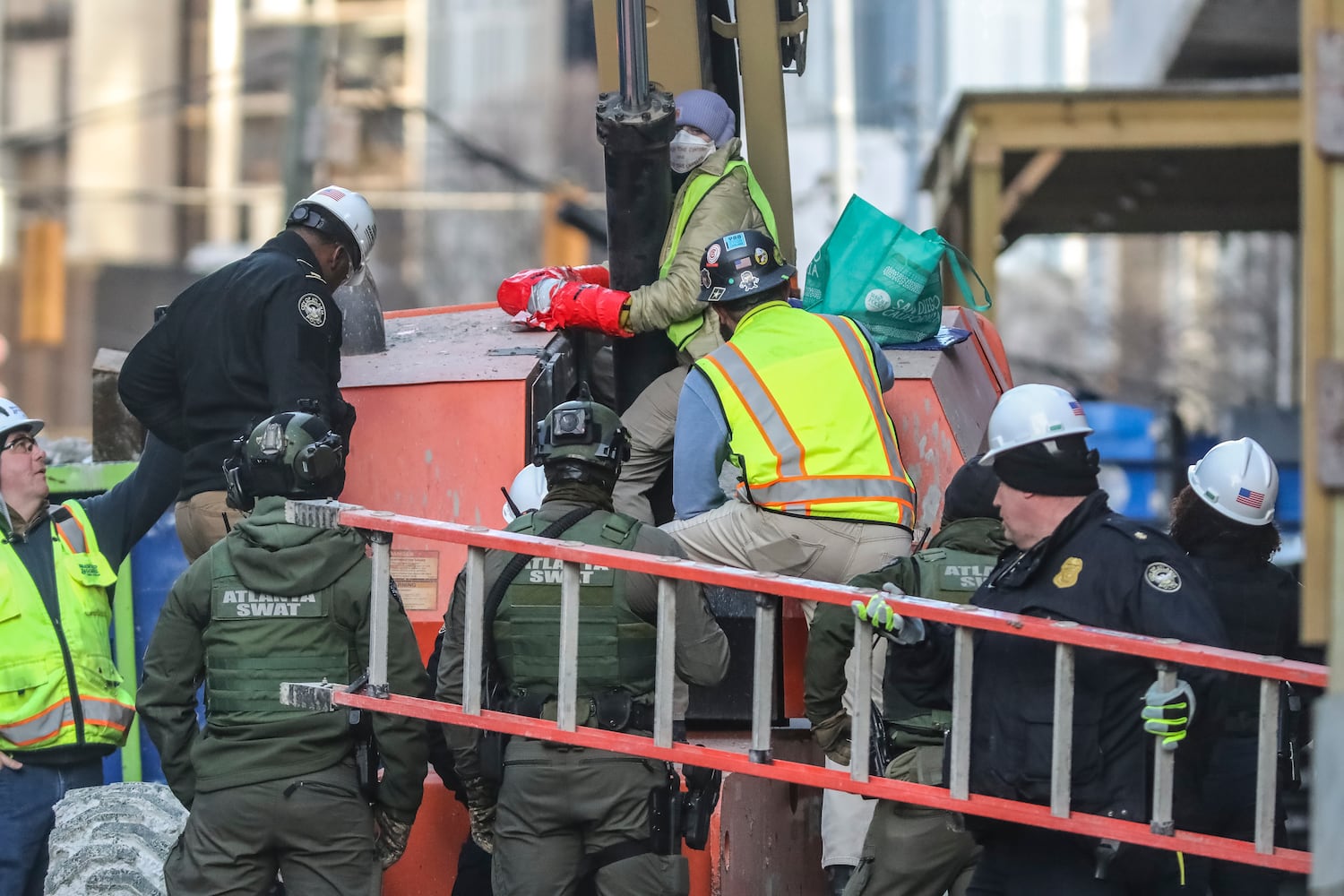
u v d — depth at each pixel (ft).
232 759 59.21
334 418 75.46
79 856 68.23
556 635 59.16
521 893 58.90
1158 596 54.03
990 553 60.54
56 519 75.61
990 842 57.06
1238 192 227.40
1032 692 54.75
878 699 66.39
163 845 69.36
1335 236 45.44
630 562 56.34
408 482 78.07
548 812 58.75
